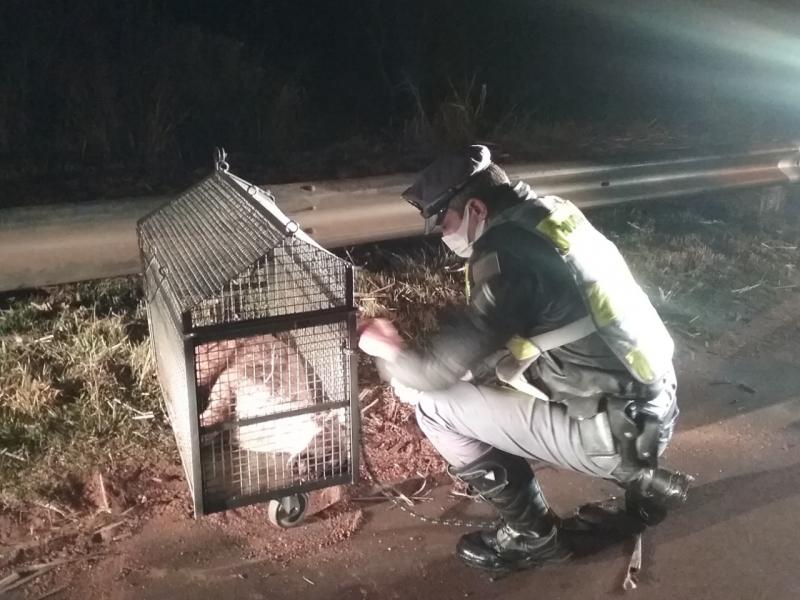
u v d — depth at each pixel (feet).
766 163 20.48
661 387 8.76
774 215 21.43
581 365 8.50
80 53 20.33
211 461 9.07
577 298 8.16
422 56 25.43
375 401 12.48
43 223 12.53
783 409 13.46
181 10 25.32
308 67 25.08
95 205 12.91
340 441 9.50
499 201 8.37
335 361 9.20
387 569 9.62
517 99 24.72
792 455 12.21
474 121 21.43
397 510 10.59
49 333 13.03
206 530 9.98
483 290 8.01
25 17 20.17
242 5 25.85
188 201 11.10
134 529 9.90
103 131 17.76
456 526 10.38
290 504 9.82
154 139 17.72
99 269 13.19
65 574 9.21
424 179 8.56
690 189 19.47
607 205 18.43
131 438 11.12
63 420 11.28
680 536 10.38
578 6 28.48
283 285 9.24
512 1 27.35
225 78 21.04
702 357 14.96
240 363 9.23
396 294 15.33
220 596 9.08
